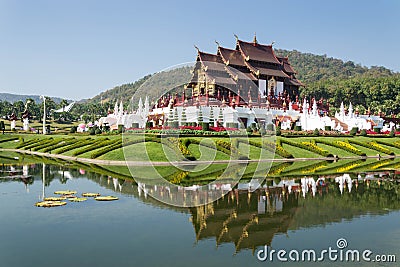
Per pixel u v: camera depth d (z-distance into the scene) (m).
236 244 12.62
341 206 18.09
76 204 17.92
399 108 121.06
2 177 26.19
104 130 52.91
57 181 24.53
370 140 50.88
